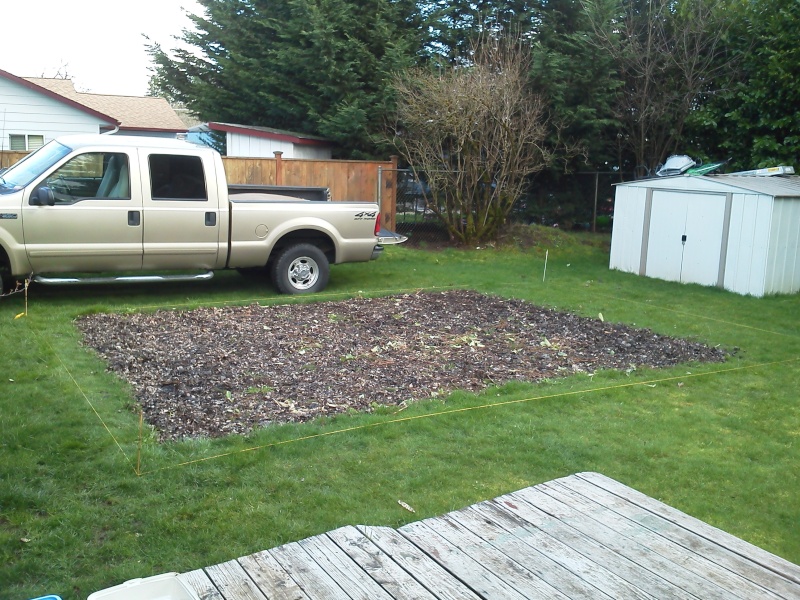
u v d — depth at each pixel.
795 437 5.45
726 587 2.61
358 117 16.11
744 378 6.86
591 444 5.12
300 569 2.71
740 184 11.43
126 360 6.62
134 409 5.41
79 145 8.89
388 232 11.39
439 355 7.28
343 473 4.51
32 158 9.31
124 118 24.05
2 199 8.40
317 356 7.07
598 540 2.95
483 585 2.61
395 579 2.64
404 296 10.19
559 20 17.06
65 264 8.81
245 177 13.53
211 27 19.48
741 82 15.20
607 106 16.19
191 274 10.26
